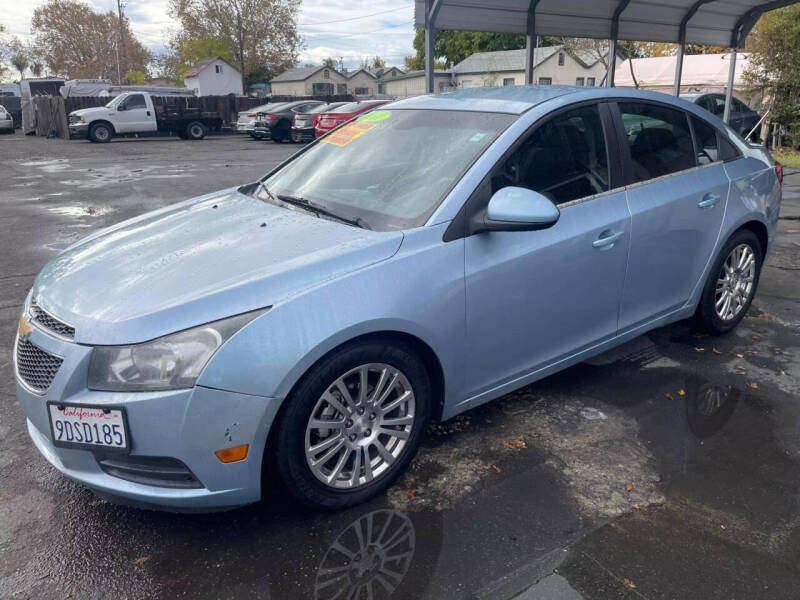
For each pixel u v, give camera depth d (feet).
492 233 9.59
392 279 8.55
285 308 7.79
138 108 82.84
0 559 8.01
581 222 10.62
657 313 12.64
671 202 12.05
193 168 52.06
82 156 63.21
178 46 206.80
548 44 175.11
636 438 10.64
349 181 10.75
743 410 11.55
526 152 10.23
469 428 10.96
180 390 7.39
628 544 8.14
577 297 10.82
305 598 7.32
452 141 10.48
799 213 29.07
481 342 9.69
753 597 7.29
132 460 7.80
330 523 8.60
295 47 200.13
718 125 13.92
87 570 7.83
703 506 8.89
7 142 82.23
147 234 10.09
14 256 23.25
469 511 8.81
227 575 7.70
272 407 7.72
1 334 15.43
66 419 7.70
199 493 7.79
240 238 9.32
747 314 16.38
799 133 56.08
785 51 54.90
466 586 7.46
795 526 8.48
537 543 8.17
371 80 249.34
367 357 8.46
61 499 9.23
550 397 12.04
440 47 224.12
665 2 25.14
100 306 7.98
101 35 250.98
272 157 62.08
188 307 7.63
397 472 9.27
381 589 7.42
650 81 69.82
